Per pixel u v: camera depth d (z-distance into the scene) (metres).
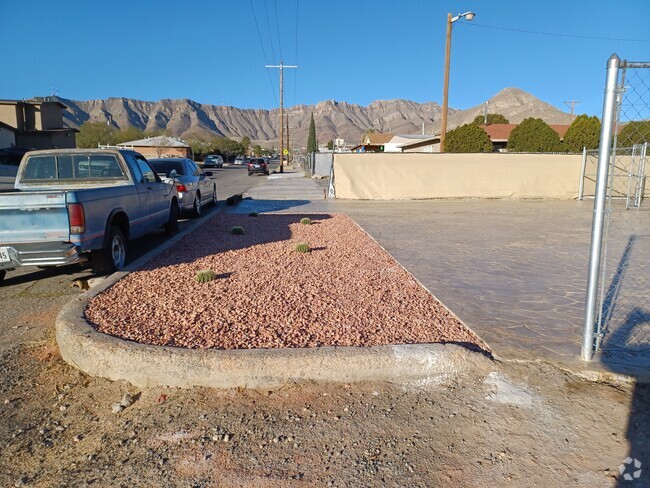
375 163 20.02
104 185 8.27
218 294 5.76
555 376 3.86
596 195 3.89
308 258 8.02
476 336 4.62
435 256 8.42
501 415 3.37
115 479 2.83
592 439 3.10
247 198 20.95
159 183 9.78
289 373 3.80
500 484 2.72
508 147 33.81
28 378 4.11
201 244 9.39
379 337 4.46
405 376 3.89
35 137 47.03
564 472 2.81
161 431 3.28
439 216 14.61
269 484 2.75
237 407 3.54
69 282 7.07
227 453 3.02
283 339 4.33
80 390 3.88
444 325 4.90
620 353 4.26
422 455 2.97
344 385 3.81
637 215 14.96
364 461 2.93
